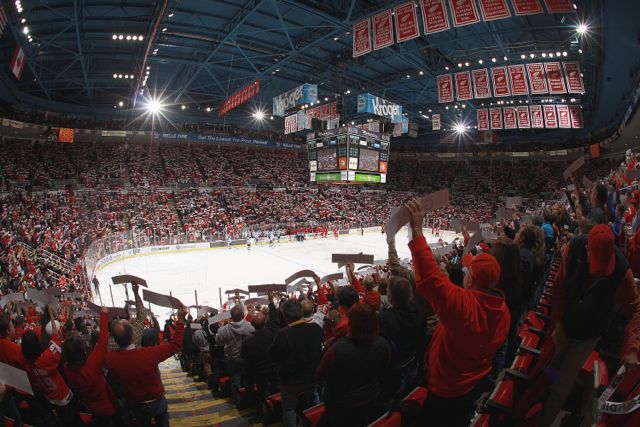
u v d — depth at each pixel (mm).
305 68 41312
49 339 5090
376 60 38125
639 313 2623
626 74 30781
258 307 9742
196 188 48438
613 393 2148
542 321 5121
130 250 34062
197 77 43156
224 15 28922
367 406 3176
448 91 29656
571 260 3008
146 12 27000
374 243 43938
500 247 3240
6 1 20094
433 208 2629
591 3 21188
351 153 32656
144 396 4168
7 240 19406
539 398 3160
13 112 38625
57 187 38250
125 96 47562
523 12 17500
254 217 45750
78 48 30781
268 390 5555
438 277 2418
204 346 8766
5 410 4086
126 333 4117
